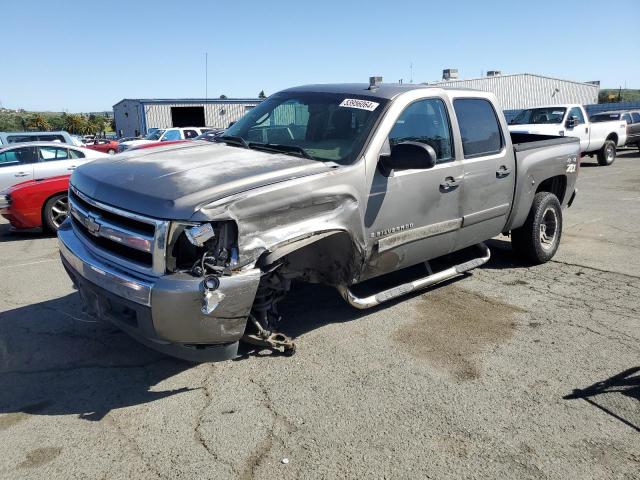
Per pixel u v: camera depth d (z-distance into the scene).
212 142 4.78
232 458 2.91
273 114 4.85
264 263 3.38
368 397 3.53
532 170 5.80
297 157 4.03
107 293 3.31
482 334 4.51
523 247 6.26
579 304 5.20
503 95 46.06
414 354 4.14
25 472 2.79
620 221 8.92
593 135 17.72
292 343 4.06
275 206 3.35
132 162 3.90
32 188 8.36
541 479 2.80
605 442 3.11
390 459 2.93
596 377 3.84
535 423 3.28
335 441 3.07
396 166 4.01
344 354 4.12
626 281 5.88
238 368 3.89
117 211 3.28
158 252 3.06
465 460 2.93
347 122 4.31
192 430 3.15
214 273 3.12
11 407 3.38
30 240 8.34
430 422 3.27
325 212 3.72
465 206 4.98
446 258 6.12
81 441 3.05
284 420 3.26
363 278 4.29
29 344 4.26
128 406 3.40
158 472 2.79
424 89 4.68
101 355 4.08
